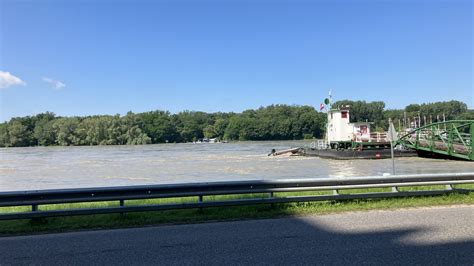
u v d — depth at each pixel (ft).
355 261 20.63
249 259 21.27
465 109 592.60
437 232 26.55
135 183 103.65
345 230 27.66
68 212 31.53
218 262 20.86
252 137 590.96
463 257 21.03
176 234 27.22
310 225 29.43
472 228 27.61
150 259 21.63
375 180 39.81
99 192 32.58
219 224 30.22
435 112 571.28
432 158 171.83
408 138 188.44
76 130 537.65
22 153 354.54
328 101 202.49
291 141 547.49
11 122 590.96
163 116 615.16
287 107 650.02
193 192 34.71
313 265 20.08
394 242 24.22
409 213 33.73
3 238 26.89
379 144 186.09
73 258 22.08
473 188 44.32
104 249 23.77
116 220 31.55
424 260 20.63
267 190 36.58
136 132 553.23
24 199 31.14
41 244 25.16
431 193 41.06
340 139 193.77
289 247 23.45
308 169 134.62
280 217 32.63
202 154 265.95
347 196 38.55
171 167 160.76
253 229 28.37
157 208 33.50
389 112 590.96
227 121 639.76
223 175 120.78
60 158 258.57
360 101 621.31
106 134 535.60
